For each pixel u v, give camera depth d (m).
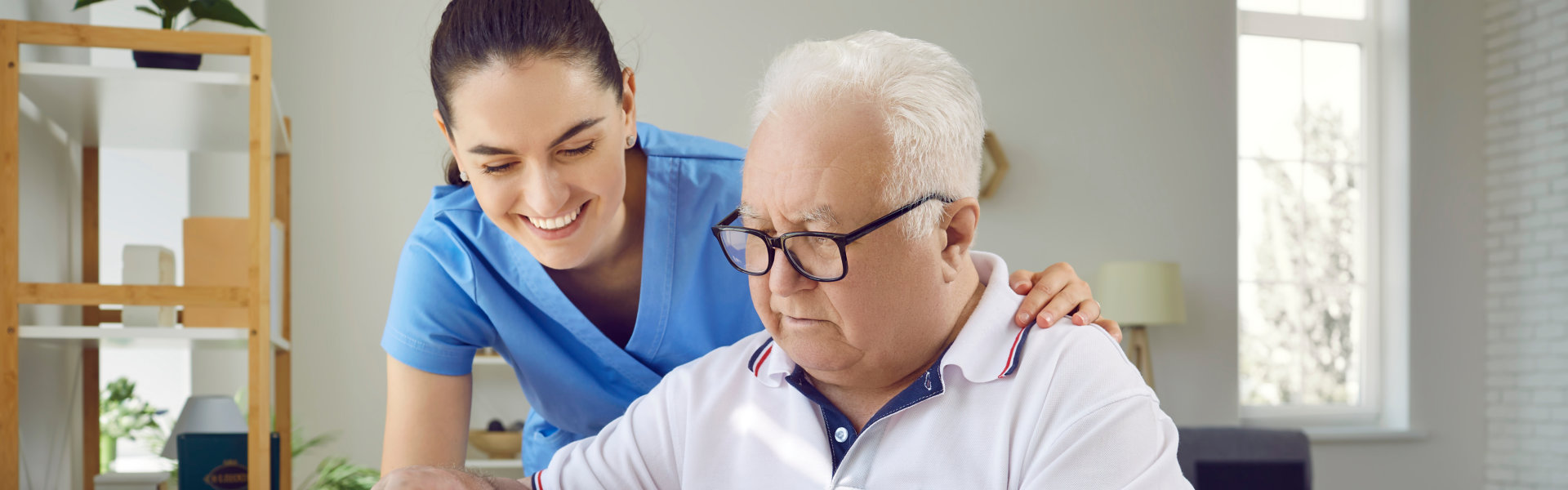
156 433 3.45
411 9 4.19
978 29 4.83
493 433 3.79
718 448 1.12
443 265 1.44
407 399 1.48
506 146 1.14
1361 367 5.46
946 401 0.99
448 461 1.49
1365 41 5.51
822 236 0.89
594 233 1.26
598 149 1.20
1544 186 5.24
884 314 0.93
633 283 1.50
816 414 1.06
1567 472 5.02
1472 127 5.48
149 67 2.31
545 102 1.12
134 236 3.69
